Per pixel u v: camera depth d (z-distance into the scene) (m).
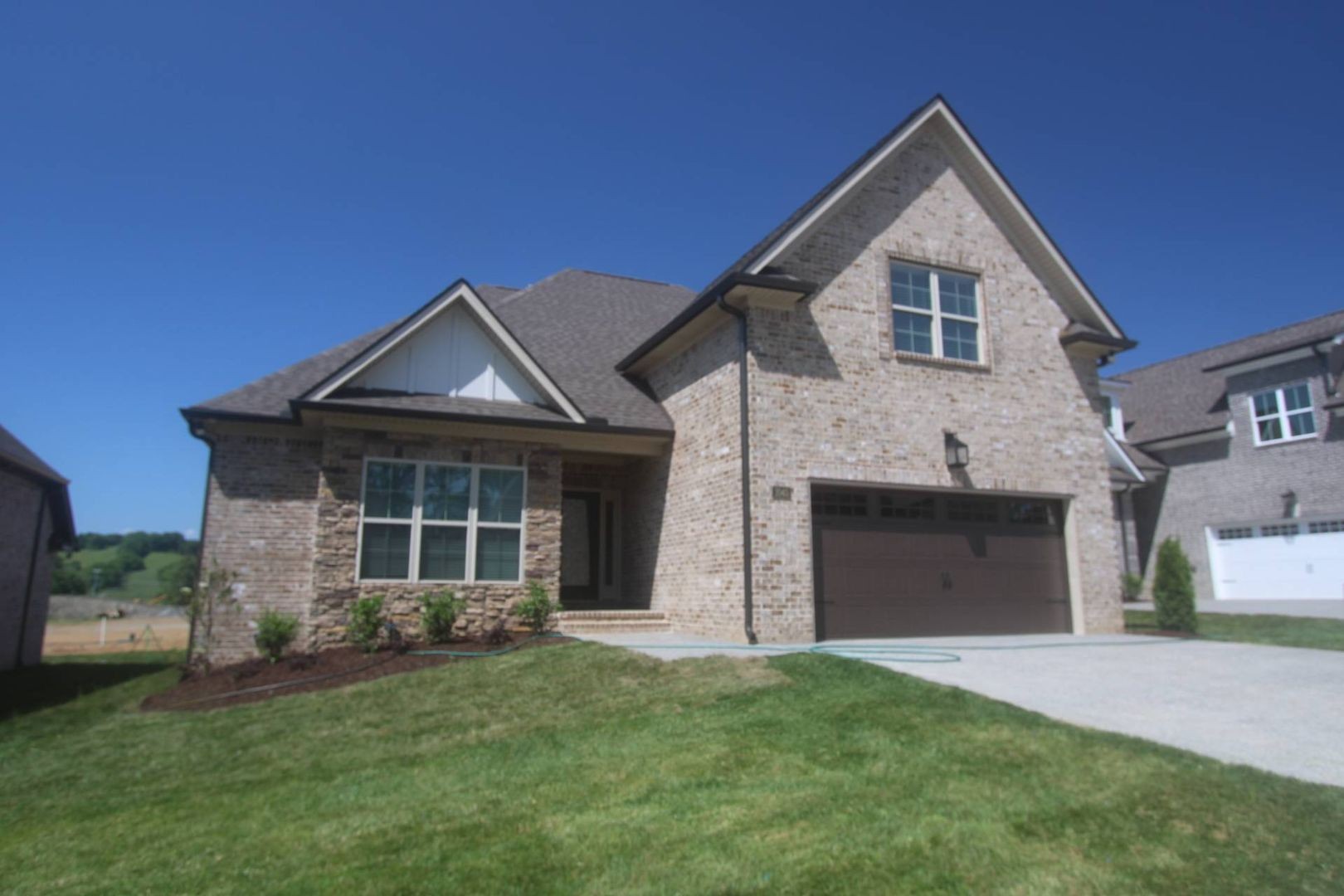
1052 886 4.52
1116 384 26.72
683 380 14.95
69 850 5.70
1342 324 21.92
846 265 13.92
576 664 10.34
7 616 17.11
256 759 7.76
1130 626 15.92
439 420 13.34
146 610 45.88
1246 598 23.48
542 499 14.20
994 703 7.85
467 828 5.59
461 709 8.91
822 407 13.25
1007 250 15.53
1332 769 6.07
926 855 4.88
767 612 12.26
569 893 4.59
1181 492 25.39
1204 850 4.87
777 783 6.08
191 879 5.04
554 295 19.97
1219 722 7.48
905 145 14.87
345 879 4.88
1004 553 14.61
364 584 12.86
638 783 6.26
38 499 18.78
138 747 8.38
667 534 14.95
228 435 13.47
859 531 13.47
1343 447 21.23
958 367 14.51
